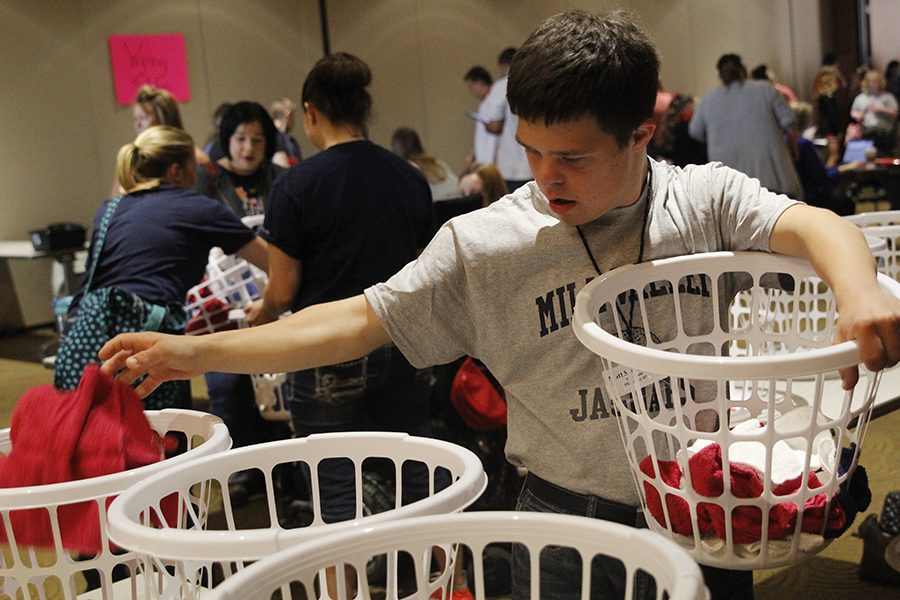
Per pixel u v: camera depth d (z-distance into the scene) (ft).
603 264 4.28
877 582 9.20
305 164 8.62
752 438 3.32
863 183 31.37
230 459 4.00
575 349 4.29
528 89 3.78
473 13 33.06
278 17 29.66
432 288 4.37
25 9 24.94
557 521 2.83
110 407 4.64
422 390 9.09
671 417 4.24
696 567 2.42
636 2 33.86
